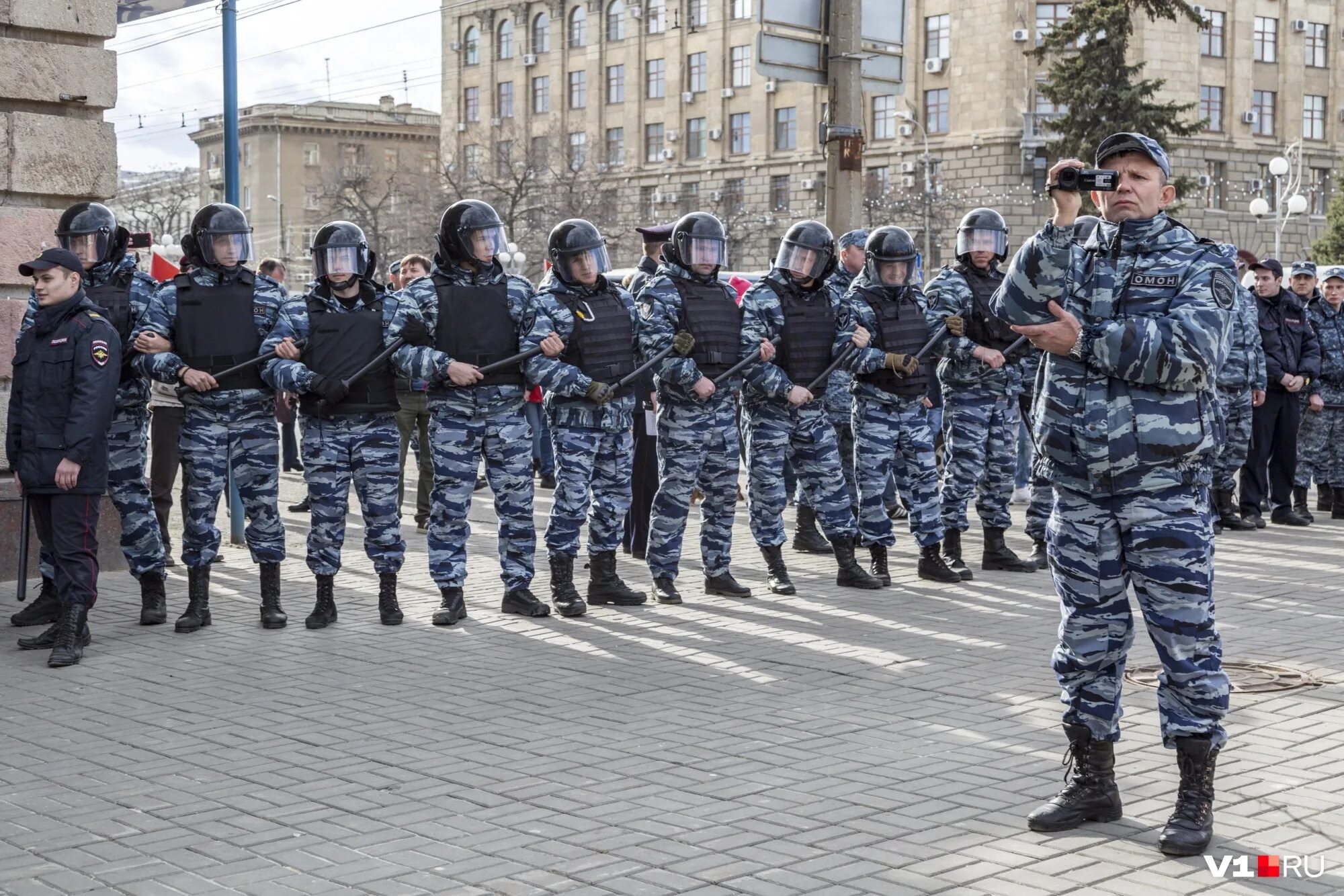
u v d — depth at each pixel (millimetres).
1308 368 12859
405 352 8336
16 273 10008
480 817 5043
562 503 8836
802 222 9320
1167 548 4625
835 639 8016
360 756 5836
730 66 66438
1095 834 4797
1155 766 5535
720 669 7312
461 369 8344
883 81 12109
